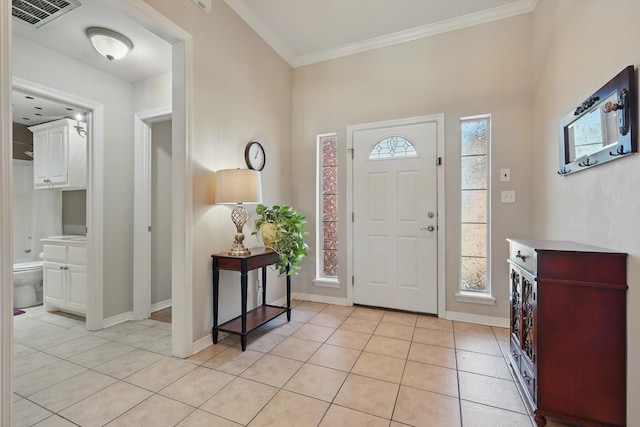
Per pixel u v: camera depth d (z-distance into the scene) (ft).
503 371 6.49
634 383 4.17
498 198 9.07
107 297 9.46
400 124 10.28
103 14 7.02
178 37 6.90
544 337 4.71
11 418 3.90
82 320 9.96
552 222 7.26
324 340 8.08
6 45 3.85
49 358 7.17
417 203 10.06
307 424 4.87
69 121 11.12
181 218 7.08
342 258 11.14
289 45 10.94
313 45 10.94
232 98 8.66
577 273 4.57
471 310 9.38
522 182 8.83
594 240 5.24
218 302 8.17
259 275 10.03
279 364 6.81
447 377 6.26
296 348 7.61
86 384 6.02
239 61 8.96
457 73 9.58
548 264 4.71
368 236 10.75
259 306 9.79
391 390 5.81
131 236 10.21
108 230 9.52
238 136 8.91
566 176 6.43
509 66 9.00
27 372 6.51
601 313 4.46
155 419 4.98
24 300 11.43
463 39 9.51
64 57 8.61
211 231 7.91
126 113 10.12
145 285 10.27
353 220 10.96
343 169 11.16
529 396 5.16
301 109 11.88
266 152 10.28
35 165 12.00
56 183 11.41
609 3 4.80
